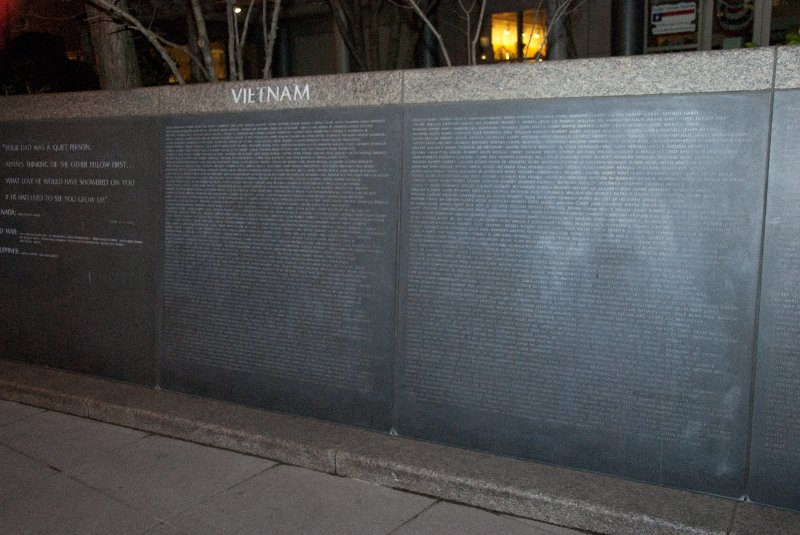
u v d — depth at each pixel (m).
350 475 4.56
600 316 4.14
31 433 5.30
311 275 5.02
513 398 4.41
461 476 4.22
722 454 3.90
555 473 4.23
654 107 3.91
